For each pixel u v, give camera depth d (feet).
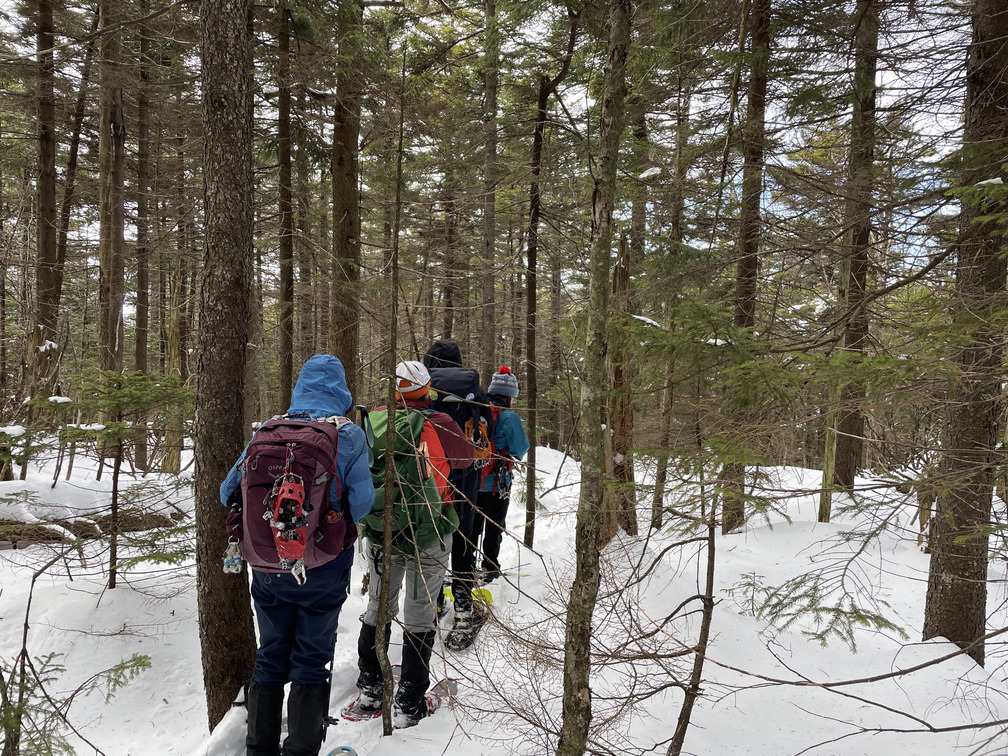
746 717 9.28
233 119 9.62
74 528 17.20
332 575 8.05
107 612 13.12
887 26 17.76
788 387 7.18
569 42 20.38
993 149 10.26
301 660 8.13
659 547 15.92
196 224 27.09
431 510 8.86
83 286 53.31
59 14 30.40
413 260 36.11
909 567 18.11
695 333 7.66
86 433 13.00
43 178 29.01
